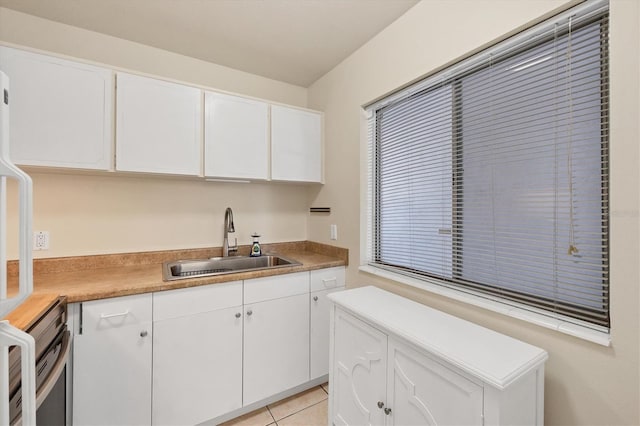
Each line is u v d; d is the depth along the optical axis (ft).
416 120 5.72
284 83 8.64
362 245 6.82
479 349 3.40
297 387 6.47
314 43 6.66
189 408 5.21
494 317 4.12
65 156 4.95
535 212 3.93
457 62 4.78
